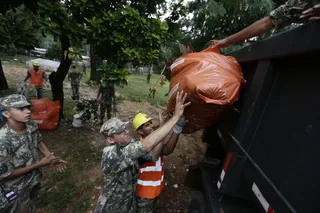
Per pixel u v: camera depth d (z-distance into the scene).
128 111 6.24
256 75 1.32
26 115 1.65
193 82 1.30
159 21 2.85
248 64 1.61
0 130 1.64
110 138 1.55
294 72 1.00
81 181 2.91
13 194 1.67
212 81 1.29
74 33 2.33
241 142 1.32
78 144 3.84
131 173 1.63
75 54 2.55
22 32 2.20
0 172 1.54
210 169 2.29
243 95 1.54
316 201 0.73
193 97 1.33
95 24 2.33
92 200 2.59
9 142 1.60
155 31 2.83
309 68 0.88
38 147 2.03
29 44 2.33
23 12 2.16
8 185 1.66
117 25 2.46
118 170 1.45
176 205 2.69
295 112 0.93
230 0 4.40
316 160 0.76
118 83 2.65
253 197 1.18
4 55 14.13
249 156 1.24
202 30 5.25
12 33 2.16
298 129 0.89
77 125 4.47
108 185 1.62
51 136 4.00
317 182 0.74
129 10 2.42
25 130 1.78
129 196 1.68
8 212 1.66
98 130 4.52
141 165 1.86
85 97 7.30
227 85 1.29
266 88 1.20
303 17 0.81
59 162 2.04
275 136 1.05
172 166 3.60
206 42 5.33
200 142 4.92
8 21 2.19
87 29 2.45
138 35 2.68
